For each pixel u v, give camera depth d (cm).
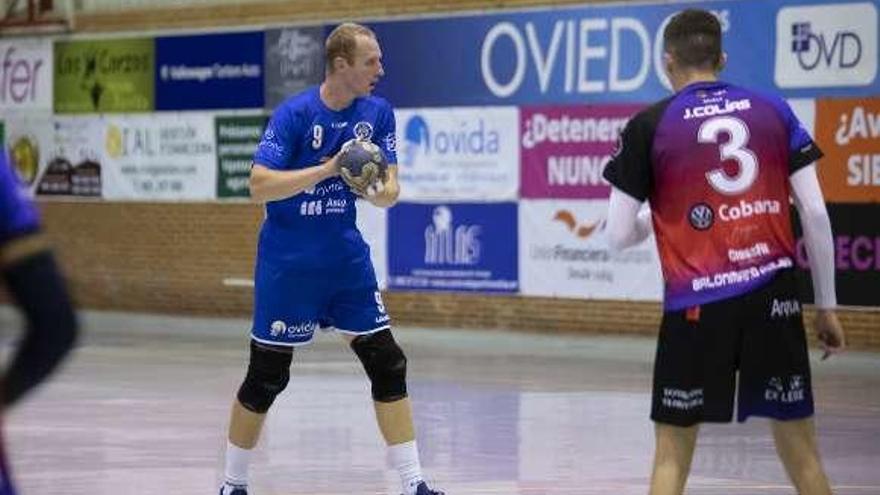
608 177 1045
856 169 3120
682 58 1055
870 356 3056
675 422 1030
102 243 4444
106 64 4391
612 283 3462
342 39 1359
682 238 1029
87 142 4453
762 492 1587
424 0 3759
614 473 1714
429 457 1830
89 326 4072
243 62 4091
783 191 1038
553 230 3553
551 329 3575
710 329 1018
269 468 1741
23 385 545
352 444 1928
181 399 2431
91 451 1875
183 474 1703
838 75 3145
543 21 3559
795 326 1034
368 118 1395
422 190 3775
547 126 3556
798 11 3198
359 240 1402
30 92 4566
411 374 2836
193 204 4228
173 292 4297
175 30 4231
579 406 2345
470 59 3681
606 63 3459
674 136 1028
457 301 3728
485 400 2422
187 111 4219
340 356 3161
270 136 1368
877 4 3089
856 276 3119
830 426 2138
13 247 550
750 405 1028
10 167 587
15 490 600
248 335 3794
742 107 1034
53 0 4497
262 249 1395
